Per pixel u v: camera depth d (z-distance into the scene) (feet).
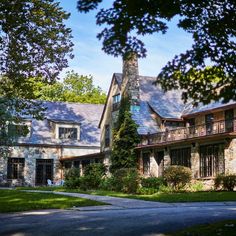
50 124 162.91
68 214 51.34
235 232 31.96
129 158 115.34
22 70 66.90
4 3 49.11
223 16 27.99
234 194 75.61
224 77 27.91
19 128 91.71
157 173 112.57
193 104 28.91
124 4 27.14
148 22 28.68
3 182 147.02
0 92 74.54
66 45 68.54
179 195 76.74
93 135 165.99
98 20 28.48
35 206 59.67
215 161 93.61
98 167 115.34
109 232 36.04
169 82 28.43
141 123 121.70
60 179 156.46
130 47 29.71
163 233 34.55
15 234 37.24
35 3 57.98
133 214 48.65
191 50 28.37
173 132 109.70
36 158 153.58
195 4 28.07
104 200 68.90
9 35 59.77
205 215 45.65
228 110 102.53
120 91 131.23
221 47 28.50
